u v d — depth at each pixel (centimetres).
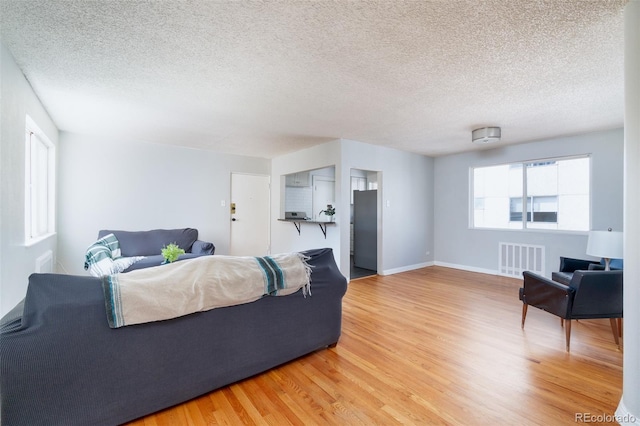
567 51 204
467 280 476
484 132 385
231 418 156
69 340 131
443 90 270
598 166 405
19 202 229
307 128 397
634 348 148
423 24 175
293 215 573
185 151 518
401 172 550
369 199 570
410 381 192
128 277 152
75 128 399
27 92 250
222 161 561
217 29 180
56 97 288
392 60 217
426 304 352
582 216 428
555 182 454
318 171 742
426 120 360
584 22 172
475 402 170
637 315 147
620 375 198
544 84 256
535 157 466
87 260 377
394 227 539
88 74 239
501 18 169
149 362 151
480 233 539
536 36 186
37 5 158
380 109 320
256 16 167
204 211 539
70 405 132
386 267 525
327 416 158
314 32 183
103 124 380
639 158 146
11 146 210
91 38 190
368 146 493
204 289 165
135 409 148
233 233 580
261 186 618
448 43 195
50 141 357
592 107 313
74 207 421
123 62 221
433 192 615
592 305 233
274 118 354
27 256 257
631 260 150
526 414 160
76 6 159
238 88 266
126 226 462
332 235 478
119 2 156
